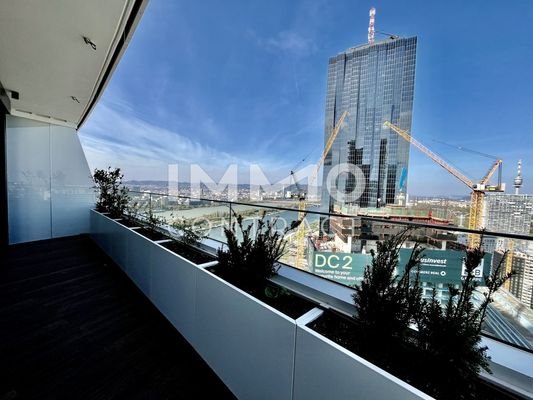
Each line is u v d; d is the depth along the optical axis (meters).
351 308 1.57
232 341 1.57
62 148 5.75
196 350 1.92
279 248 2.02
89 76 3.48
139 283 3.00
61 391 1.60
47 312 2.56
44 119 5.37
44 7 2.14
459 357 0.97
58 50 2.83
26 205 5.20
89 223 5.98
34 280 3.36
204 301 1.82
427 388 0.98
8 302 2.75
